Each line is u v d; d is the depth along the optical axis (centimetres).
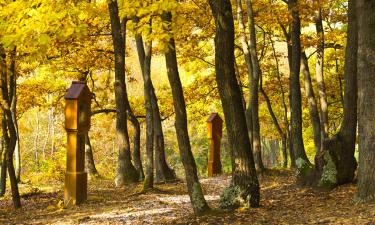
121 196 1391
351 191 1029
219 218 856
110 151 4072
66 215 1098
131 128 3888
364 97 838
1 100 1326
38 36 853
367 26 832
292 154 2298
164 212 1027
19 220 1076
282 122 3431
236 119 919
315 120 2050
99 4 1473
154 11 883
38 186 1858
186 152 914
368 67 832
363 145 841
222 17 894
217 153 2194
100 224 934
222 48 900
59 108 2505
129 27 913
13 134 1256
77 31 884
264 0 2048
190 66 2592
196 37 2138
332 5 2095
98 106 2459
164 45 880
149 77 1461
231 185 940
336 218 741
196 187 914
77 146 1266
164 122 4506
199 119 2841
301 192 1130
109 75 2486
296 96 1686
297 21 1709
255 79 1642
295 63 1702
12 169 1264
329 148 1132
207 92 2622
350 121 1129
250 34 1617
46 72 2253
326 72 2842
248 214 866
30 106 2314
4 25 872
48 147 4812
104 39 2127
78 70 2292
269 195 1173
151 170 1458
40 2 897
